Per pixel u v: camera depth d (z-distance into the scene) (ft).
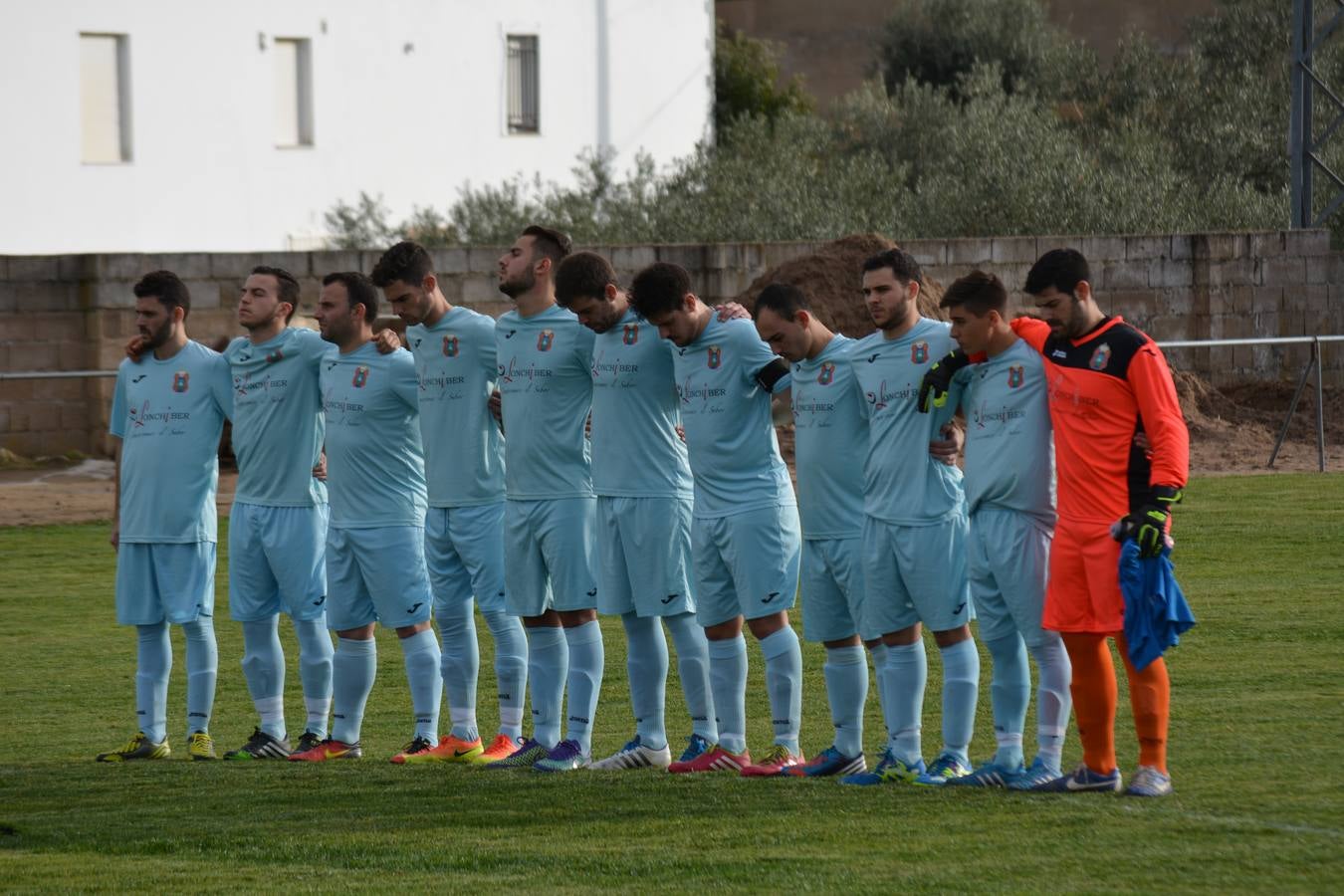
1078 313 60.03
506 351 75.15
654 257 219.82
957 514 65.77
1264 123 325.42
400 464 78.79
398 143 320.50
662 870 52.75
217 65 296.92
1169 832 54.75
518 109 340.59
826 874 51.37
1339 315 253.03
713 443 70.59
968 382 64.44
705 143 345.92
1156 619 58.80
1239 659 91.91
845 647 70.18
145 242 289.53
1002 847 53.72
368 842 58.18
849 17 437.58
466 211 299.17
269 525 80.38
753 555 70.49
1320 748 69.51
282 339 80.07
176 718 93.30
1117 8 415.03
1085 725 61.98
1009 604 63.36
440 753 78.18
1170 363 241.76
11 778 73.41
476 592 78.07
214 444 82.48
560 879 52.24
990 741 77.92
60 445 207.62
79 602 123.24
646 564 72.84
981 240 229.04
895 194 286.25
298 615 80.84
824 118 391.65
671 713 89.76
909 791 63.72
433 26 324.39
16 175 274.98
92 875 54.44
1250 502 156.76
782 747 71.46
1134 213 277.85
